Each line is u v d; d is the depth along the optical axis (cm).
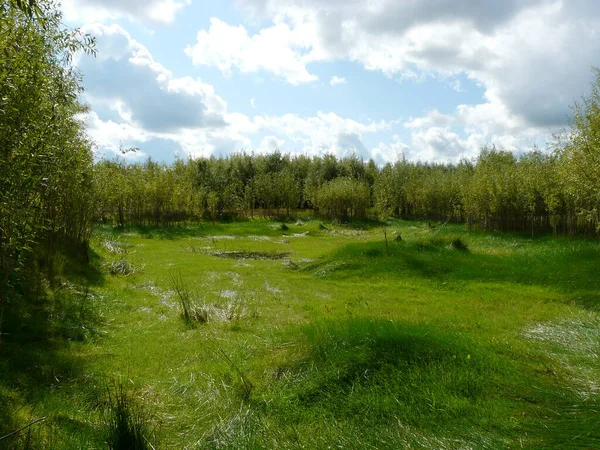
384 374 457
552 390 430
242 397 454
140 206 2817
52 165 611
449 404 404
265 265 1497
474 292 1040
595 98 1391
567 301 917
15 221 471
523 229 2455
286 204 4125
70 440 356
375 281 1202
